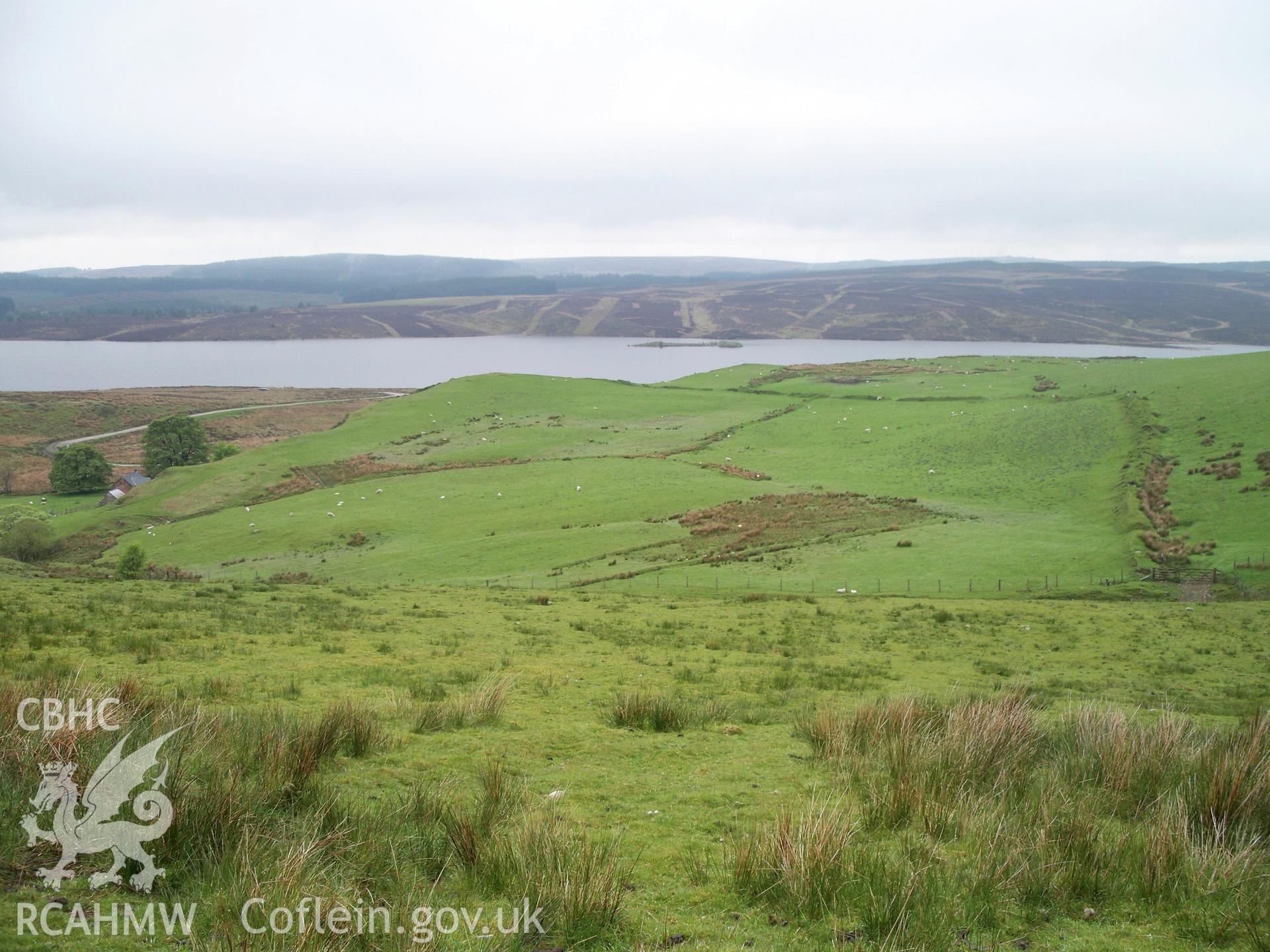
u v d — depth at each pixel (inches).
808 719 516.4
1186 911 261.3
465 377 6245.1
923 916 243.8
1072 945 240.7
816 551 2112.5
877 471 3351.4
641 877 277.4
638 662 805.2
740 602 1441.9
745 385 6038.4
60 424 6186.0
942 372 5974.4
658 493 3026.6
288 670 640.4
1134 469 2859.3
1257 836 298.7
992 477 3112.7
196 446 4660.4
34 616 803.4
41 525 2780.5
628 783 387.2
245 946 205.0
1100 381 4758.9
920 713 467.2
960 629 1178.0
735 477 3312.0
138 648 671.1
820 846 270.4
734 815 343.3
